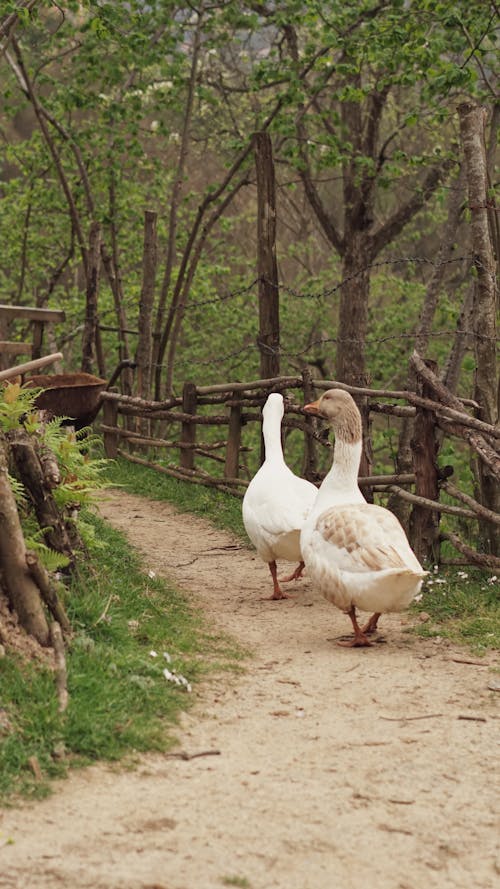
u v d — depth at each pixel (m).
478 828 4.10
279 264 28.78
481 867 3.81
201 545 10.02
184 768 4.52
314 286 23.28
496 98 14.12
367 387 10.18
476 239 8.90
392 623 7.32
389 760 4.73
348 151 17.97
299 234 27.14
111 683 5.15
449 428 8.48
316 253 27.89
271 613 7.65
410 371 9.13
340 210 29.64
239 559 9.52
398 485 9.09
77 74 16.73
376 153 19.14
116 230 19.19
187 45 18.61
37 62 18.59
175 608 7.23
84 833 3.82
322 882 3.61
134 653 5.75
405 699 5.61
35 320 13.06
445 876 3.73
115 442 14.27
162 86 18.22
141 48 16.05
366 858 3.80
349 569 6.33
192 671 5.82
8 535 5.27
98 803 4.09
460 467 14.00
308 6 15.10
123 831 3.86
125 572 7.72
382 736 5.04
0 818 3.89
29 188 19.58
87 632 5.83
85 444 7.64
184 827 3.93
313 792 4.33
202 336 23.08
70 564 6.52
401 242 26.81
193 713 5.20
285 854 3.78
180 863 3.65
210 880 3.54
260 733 5.01
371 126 18.52
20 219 20.75
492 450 8.09
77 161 17.45
